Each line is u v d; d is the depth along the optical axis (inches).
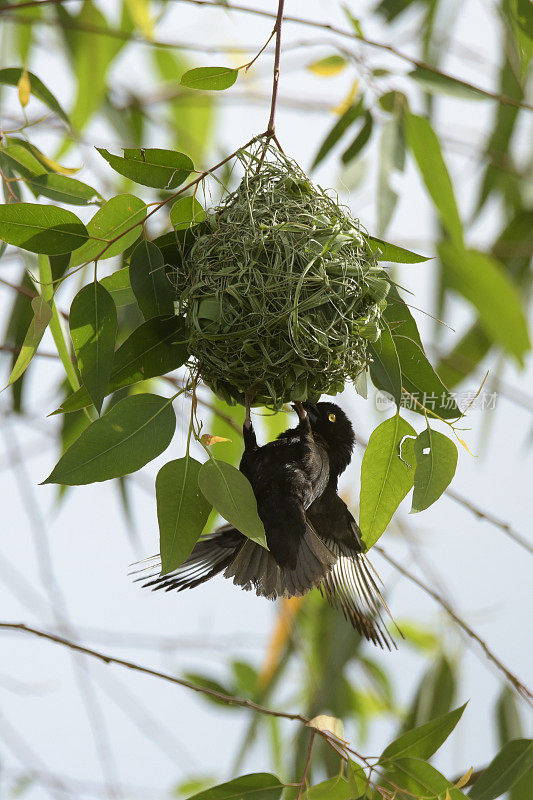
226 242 269.0
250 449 304.8
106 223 272.2
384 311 294.7
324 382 275.6
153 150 268.4
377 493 288.8
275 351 265.4
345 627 453.1
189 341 269.4
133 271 273.0
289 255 264.7
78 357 262.8
